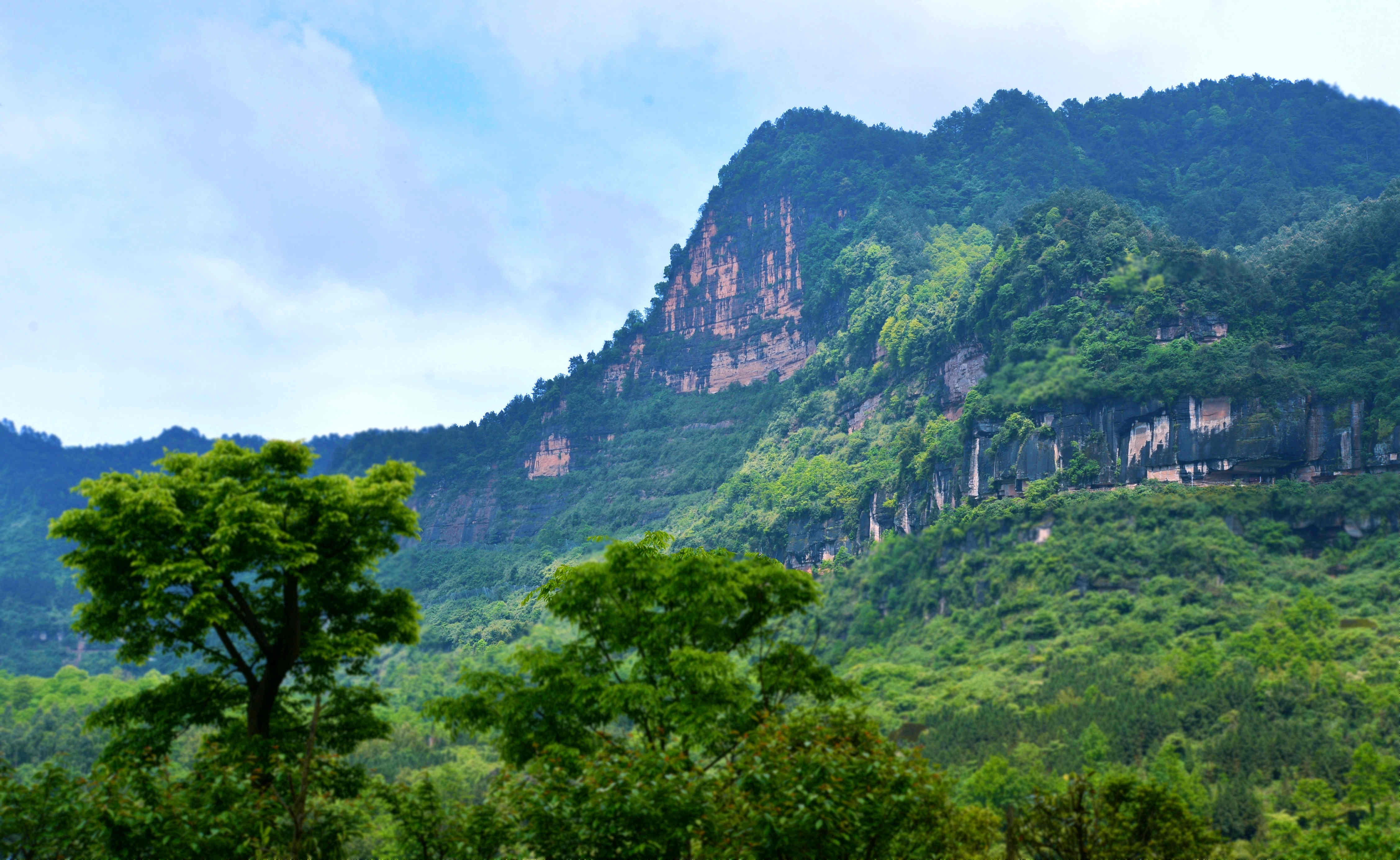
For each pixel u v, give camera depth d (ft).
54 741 491.72
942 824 106.73
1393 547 588.91
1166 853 115.75
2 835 88.63
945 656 628.28
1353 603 542.57
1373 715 399.65
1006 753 416.46
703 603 126.52
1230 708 421.59
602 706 117.39
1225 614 547.08
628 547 132.46
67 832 88.48
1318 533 625.82
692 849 96.12
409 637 137.49
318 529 125.59
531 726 123.54
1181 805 119.65
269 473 128.26
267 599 132.05
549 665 124.57
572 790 92.38
